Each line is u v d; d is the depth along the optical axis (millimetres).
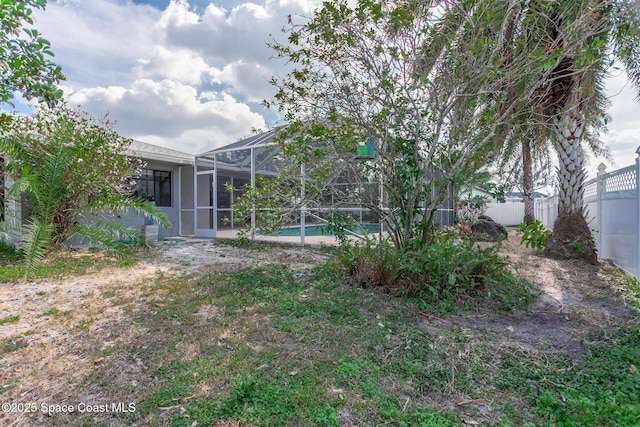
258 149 10852
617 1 4102
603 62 4871
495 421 2051
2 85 4180
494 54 3941
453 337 3170
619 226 5996
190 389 2340
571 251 6645
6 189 7246
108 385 2402
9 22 3914
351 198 5172
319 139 5039
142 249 8695
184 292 4645
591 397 2244
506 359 2756
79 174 7578
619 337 3146
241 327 3387
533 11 4289
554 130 6820
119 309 3988
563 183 6812
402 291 4297
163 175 12430
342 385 2393
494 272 4520
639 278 5043
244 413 2090
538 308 3982
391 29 4305
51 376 2521
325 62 4824
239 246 9375
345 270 5488
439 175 4734
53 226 7113
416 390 2363
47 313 3836
